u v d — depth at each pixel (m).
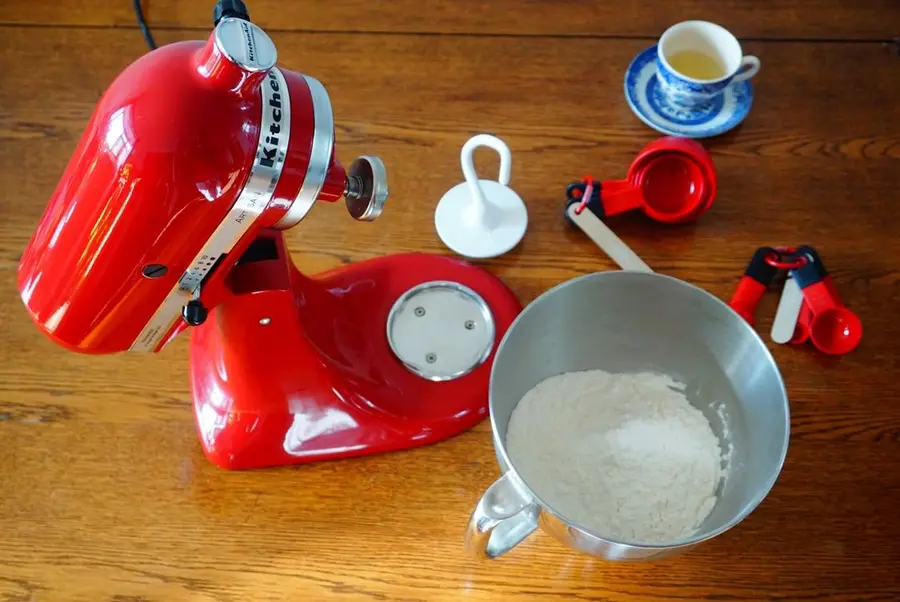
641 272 0.61
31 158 0.83
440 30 0.90
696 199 0.78
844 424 0.70
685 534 0.62
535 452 0.65
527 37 0.90
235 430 0.67
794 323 0.73
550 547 0.65
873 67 0.88
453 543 0.65
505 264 0.78
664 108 0.85
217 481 0.68
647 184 0.79
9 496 0.67
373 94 0.86
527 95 0.86
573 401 0.68
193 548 0.65
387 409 0.68
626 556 0.53
